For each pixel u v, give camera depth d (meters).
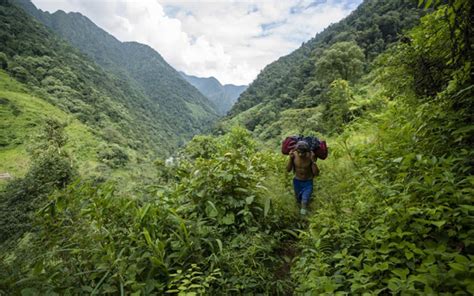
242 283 2.46
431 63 3.17
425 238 1.92
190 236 3.00
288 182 4.82
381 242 1.97
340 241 2.54
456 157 2.31
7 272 2.44
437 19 2.86
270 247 3.12
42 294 2.19
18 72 101.12
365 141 4.45
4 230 11.52
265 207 3.64
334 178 4.40
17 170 53.56
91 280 2.52
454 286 1.43
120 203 3.13
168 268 2.62
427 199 2.09
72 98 112.00
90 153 72.44
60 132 43.75
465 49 2.35
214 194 3.83
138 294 2.22
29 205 14.30
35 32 147.50
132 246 2.90
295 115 30.72
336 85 8.98
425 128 2.73
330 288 1.72
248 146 9.58
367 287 1.76
